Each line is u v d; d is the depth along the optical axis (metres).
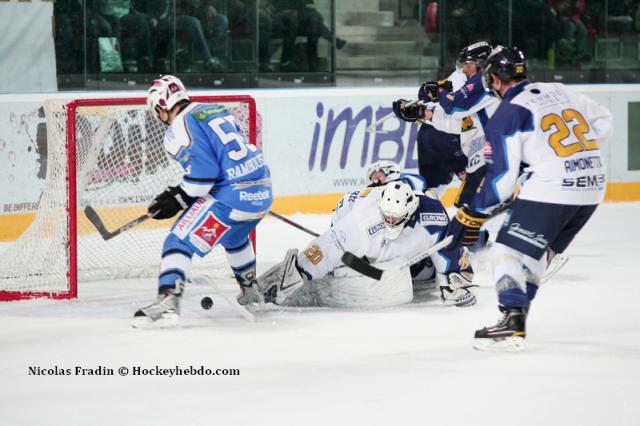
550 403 8.47
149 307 11.47
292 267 12.54
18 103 18.38
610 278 14.91
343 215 13.38
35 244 14.03
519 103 10.05
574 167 10.00
